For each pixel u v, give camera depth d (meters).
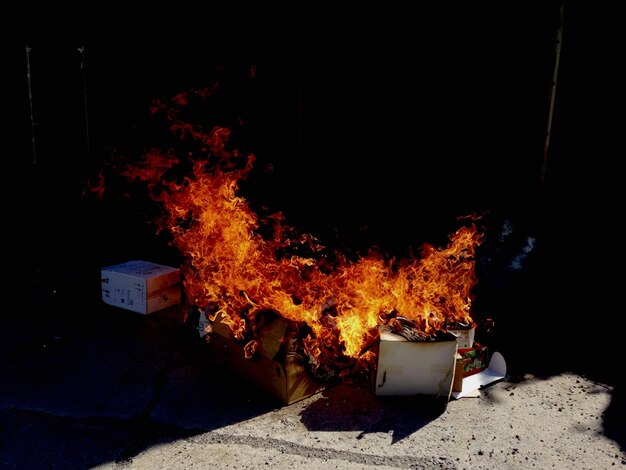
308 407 2.88
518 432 2.68
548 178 3.97
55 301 4.33
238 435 2.62
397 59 4.10
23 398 2.90
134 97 4.90
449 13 3.90
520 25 3.77
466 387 3.06
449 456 2.48
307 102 4.45
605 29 3.68
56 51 4.81
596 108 3.80
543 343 3.54
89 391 3.01
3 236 4.96
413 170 4.21
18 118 4.86
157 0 4.61
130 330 3.83
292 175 4.62
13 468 2.36
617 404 2.94
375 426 2.71
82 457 2.45
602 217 3.89
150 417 2.77
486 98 3.95
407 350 2.82
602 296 3.78
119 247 5.23
